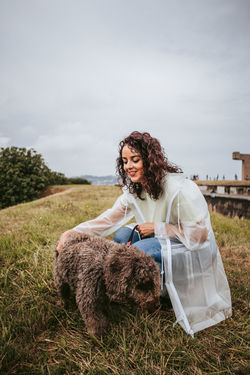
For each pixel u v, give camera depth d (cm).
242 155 2056
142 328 221
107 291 195
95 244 229
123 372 175
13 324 218
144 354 194
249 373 178
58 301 260
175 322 213
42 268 320
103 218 287
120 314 238
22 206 945
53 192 2084
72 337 210
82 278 205
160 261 231
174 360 190
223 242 478
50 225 547
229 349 198
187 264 223
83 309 204
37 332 217
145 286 183
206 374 177
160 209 246
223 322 229
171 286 217
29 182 2031
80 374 176
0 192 2030
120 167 273
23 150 2164
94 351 198
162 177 236
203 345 201
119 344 202
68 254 229
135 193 268
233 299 270
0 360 180
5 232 510
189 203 226
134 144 231
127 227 291
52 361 191
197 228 223
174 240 238
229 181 1709
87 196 1288
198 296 226
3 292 266
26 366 182
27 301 253
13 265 330
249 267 359
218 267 248
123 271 184
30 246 400
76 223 573
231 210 911
